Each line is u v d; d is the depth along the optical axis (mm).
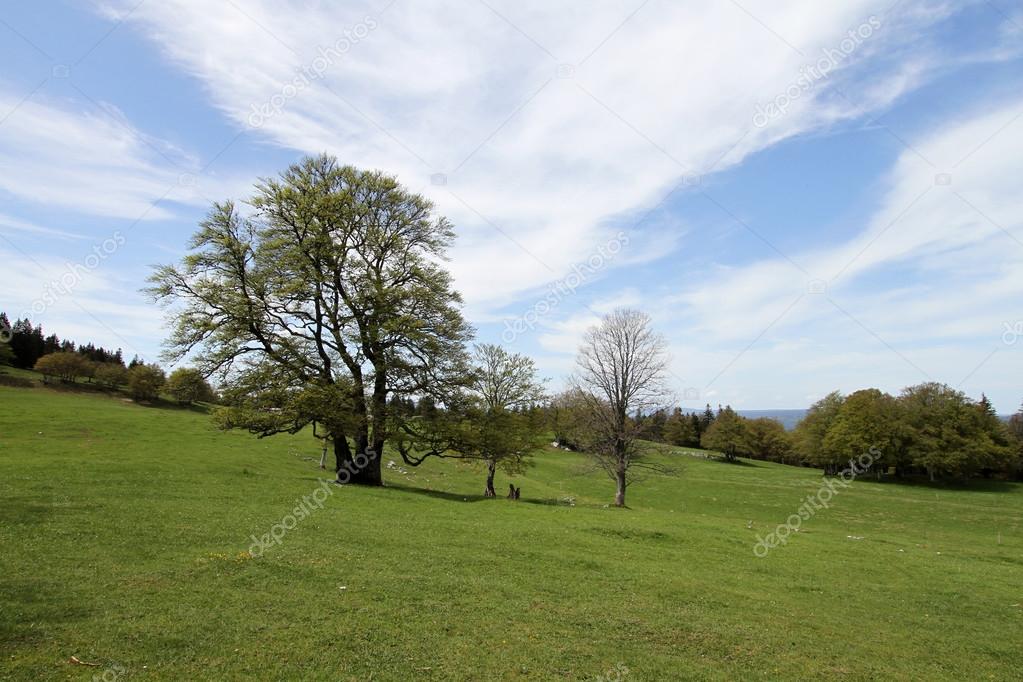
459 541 19625
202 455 46406
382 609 12109
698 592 16156
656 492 71875
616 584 16156
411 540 18969
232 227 33250
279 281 32938
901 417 92188
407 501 28734
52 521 16188
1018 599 18891
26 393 70812
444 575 15172
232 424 32188
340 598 12500
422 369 34781
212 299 32125
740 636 12773
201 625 10289
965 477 90938
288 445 58688
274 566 14273
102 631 9586
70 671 8227
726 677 10523
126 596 11234
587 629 12289
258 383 32719
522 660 10336
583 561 18500
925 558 25594
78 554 13500
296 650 9727
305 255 33188
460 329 35969
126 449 45344
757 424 135125
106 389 85688
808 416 108875
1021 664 12859
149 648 9203
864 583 19594
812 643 12828
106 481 23875
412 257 35938
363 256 36188
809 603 16422
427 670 9562
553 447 103125
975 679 11758
